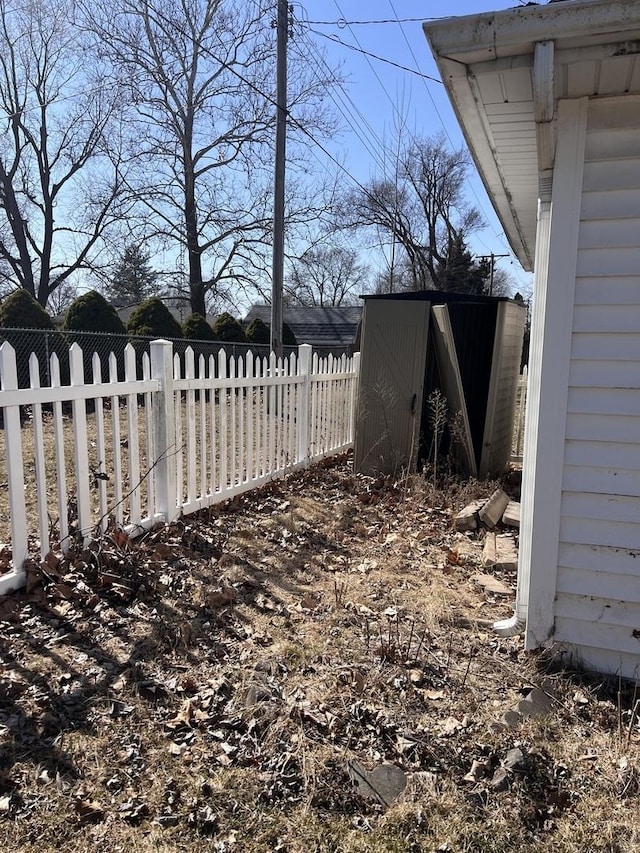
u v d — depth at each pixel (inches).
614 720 99.7
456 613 135.6
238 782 83.3
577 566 114.2
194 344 542.0
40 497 132.2
